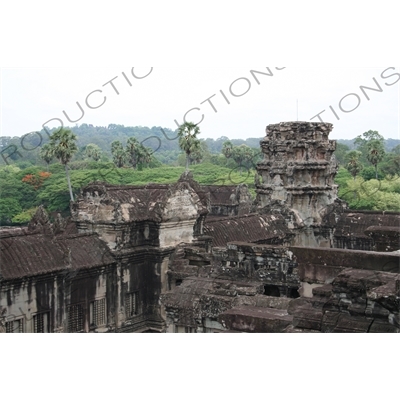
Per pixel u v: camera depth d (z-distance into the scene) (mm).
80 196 37906
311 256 18828
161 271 38406
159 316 38562
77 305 34062
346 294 15969
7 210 87875
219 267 29688
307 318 16750
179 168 101562
